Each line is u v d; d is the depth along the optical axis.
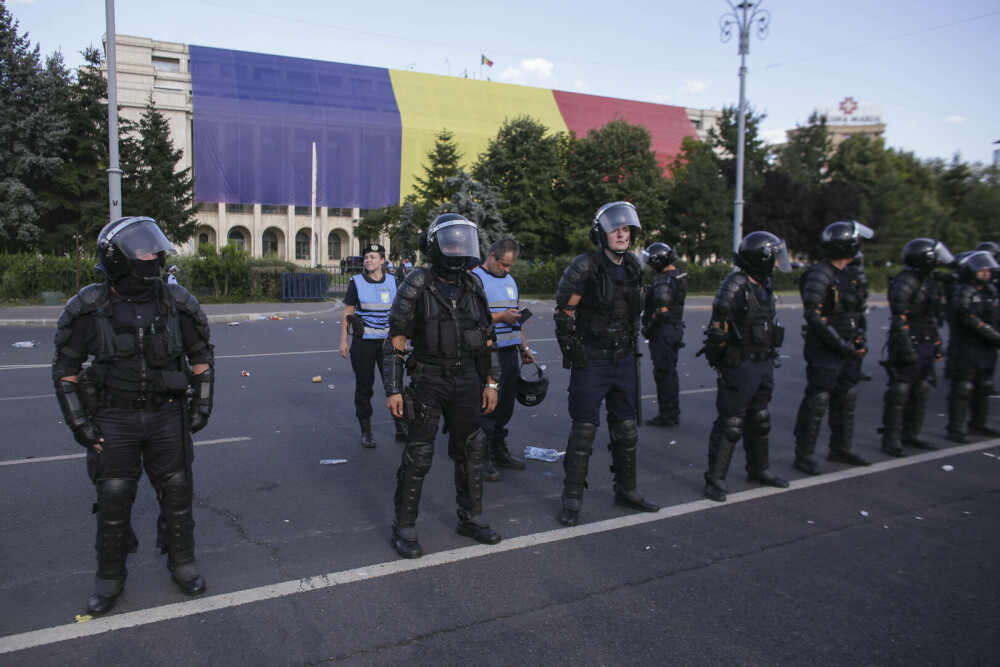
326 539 4.10
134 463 3.25
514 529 4.31
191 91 49.94
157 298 3.26
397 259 43.25
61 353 3.09
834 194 44.75
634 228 4.39
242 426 6.98
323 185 52.25
